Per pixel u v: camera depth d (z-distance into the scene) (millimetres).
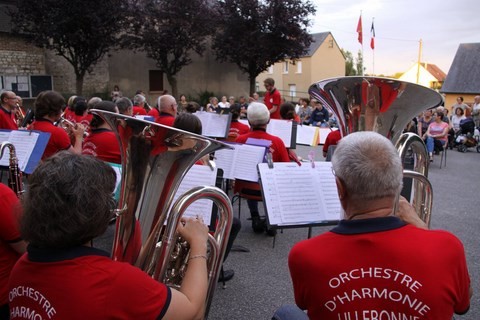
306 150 11977
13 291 1176
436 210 5949
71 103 6848
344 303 1204
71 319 1078
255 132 4551
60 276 1117
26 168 3928
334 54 41812
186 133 1503
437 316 1165
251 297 3361
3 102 6289
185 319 1214
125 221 1569
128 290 1126
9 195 1716
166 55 23031
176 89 23812
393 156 1286
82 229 1136
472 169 9273
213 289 1670
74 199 1116
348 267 1225
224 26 24734
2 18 19016
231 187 6027
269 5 24641
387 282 1189
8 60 19219
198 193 1536
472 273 3805
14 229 1690
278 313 1111
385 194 1266
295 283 1327
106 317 1094
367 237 1242
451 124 12820
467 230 5070
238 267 3914
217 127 6027
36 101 4160
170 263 1585
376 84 2154
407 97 2141
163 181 1605
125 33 21578
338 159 1319
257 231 4809
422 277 1175
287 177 3037
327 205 3045
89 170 1173
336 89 2318
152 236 1562
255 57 25172
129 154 1590
